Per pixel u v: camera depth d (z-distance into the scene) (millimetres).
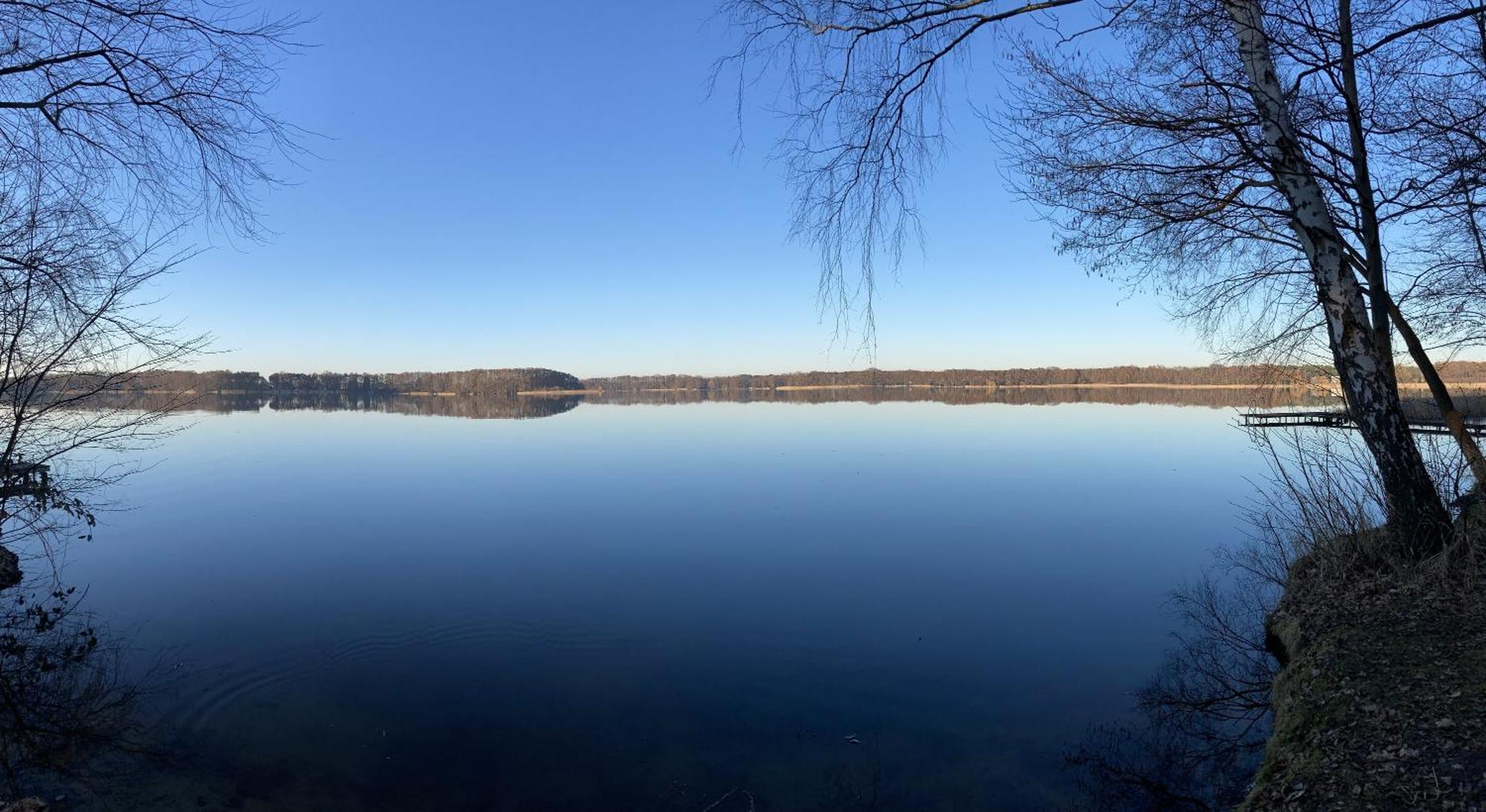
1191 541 12438
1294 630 6598
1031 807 4789
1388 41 4898
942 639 7953
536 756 5609
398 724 6109
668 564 11227
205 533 13609
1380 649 5219
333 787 5191
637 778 5301
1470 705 4090
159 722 6152
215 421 46781
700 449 28562
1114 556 11539
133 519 14844
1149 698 6371
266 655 7633
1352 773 3789
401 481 20391
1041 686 6723
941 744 5695
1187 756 5328
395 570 10898
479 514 15391
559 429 40031
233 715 6281
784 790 5105
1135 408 55719
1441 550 6250
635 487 19141
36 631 8281
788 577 10461
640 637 8094
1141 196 6574
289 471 22562
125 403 7617
